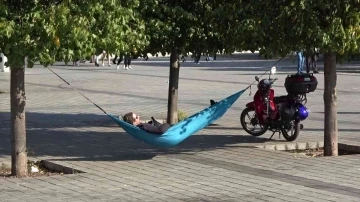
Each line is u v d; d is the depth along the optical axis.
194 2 13.79
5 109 20.78
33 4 9.63
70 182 10.76
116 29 9.95
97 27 9.88
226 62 47.59
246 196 9.77
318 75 34.34
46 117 18.88
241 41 12.40
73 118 18.64
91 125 17.38
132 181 10.80
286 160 12.45
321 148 14.28
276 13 11.82
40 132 16.27
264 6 11.91
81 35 9.48
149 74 35.09
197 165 12.02
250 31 11.94
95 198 9.70
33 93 25.25
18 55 9.60
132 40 10.54
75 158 12.81
